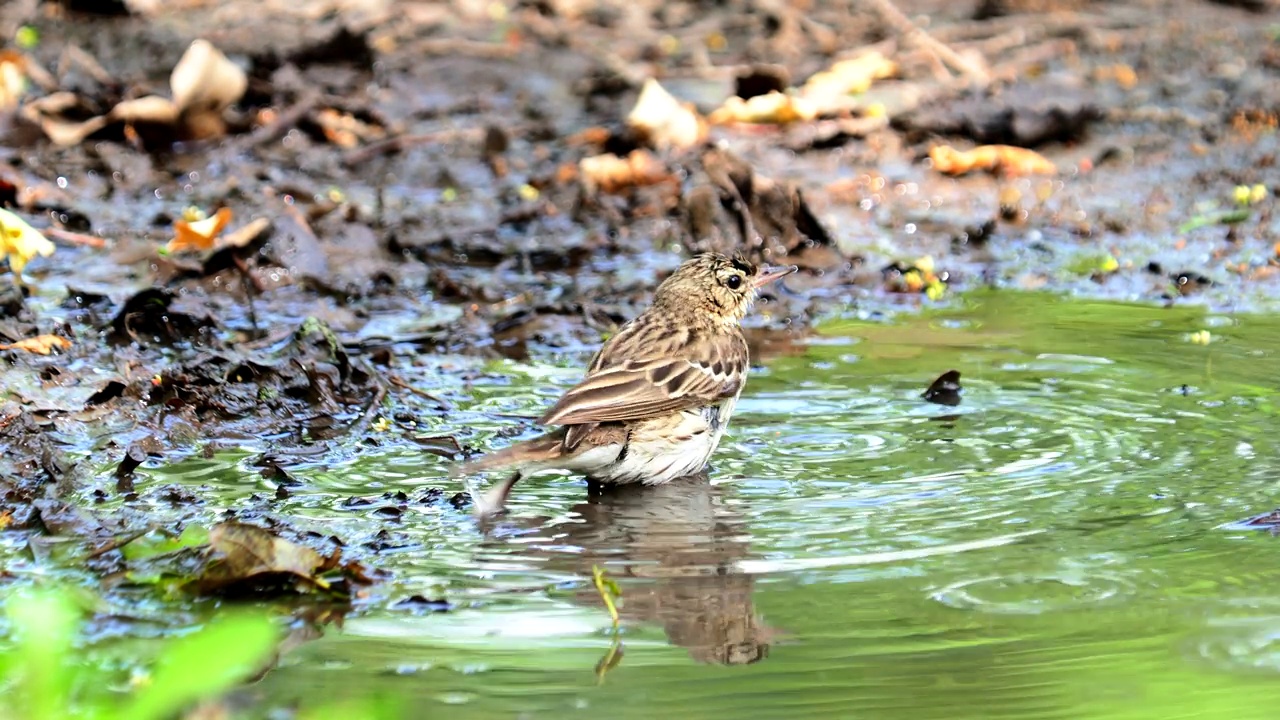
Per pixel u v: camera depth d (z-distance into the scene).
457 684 7.41
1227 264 16.09
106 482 10.23
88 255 15.80
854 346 13.70
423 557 9.05
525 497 10.20
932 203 18.11
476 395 12.38
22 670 5.88
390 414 11.78
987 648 7.71
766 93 20.56
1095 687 7.27
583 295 15.21
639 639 7.92
